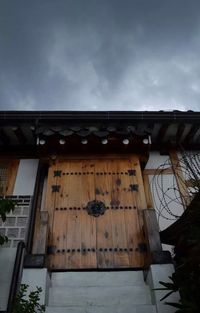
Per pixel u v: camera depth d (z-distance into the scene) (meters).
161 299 4.33
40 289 4.55
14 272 4.83
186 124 7.49
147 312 4.57
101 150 7.30
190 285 3.97
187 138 7.97
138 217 6.18
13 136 7.66
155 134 7.91
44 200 6.92
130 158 7.25
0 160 7.67
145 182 7.32
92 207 6.31
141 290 4.99
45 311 4.52
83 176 6.89
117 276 5.40
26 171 7.40
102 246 5.75
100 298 4.93
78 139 7.08
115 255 5.63
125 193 6.59
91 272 5.46
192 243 4.12
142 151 7.32
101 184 6.74
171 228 5.05
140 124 7.44
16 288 4.70
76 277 5.37
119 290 5.01
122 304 4.77
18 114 7.23
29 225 6.23
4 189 7.01
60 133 6.92
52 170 6.99
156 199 7.00
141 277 5.40
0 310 4.64
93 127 7.17
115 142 7.18
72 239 5.83
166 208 6.84
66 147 7.21
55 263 5.49
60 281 5.31
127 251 5.68
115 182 6.78
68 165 7.10
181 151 7.87
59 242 5.78
